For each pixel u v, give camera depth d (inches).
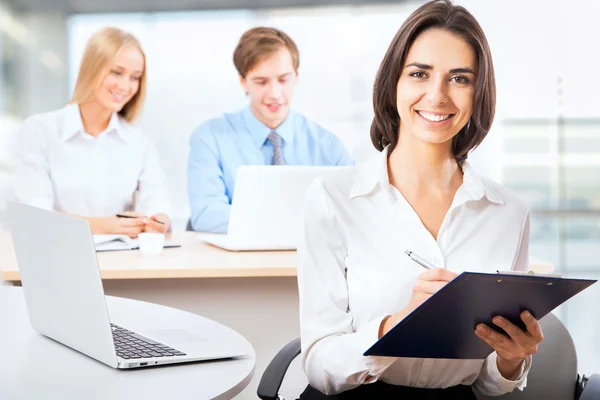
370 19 209.5
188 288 90.4
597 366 148.9
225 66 212.1
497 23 202.2
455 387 62.1
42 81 208.5
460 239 61.9
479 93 58.6
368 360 54.8
